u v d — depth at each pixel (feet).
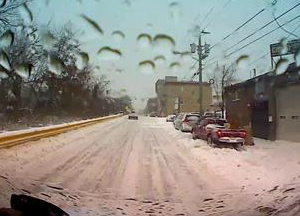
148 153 52.90
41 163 40.40
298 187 27.48
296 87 64.18
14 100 80.53
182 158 48.06
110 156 49.03
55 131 71.56
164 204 26.07
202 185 32.17
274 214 21.16
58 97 94.89
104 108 158.10
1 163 36.55
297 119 64.13
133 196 28.40
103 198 27.45
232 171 38.04
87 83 104.32
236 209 23.88
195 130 73.87
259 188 29.71
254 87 79.77
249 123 83.10
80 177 34.60
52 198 25.70
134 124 140.56
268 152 52.54
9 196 23.95
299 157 46.19
